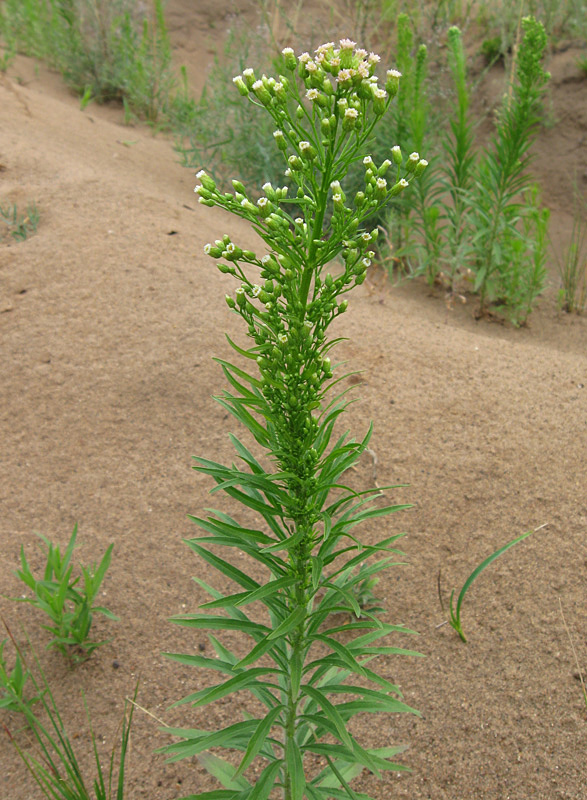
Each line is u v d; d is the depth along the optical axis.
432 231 5.04
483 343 3.91
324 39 7.34
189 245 4.45
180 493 3.16
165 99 7.73
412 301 5.06
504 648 2.54
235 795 1.86
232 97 6.36
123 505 3.13
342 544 2.93
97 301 3.99
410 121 5.14
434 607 2.71
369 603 2.75
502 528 2.91
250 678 1.75
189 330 3.80
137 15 8.93
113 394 3.56
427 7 8.16
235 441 1.90
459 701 2.42
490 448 3.20
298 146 1.65
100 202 4.73
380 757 1.98
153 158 6.30
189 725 2.43
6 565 2.93
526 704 2.37
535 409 3.37
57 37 7.93
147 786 2.27
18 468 3.29
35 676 2.58
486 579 2.76
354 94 1.62
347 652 1.75
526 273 5.05
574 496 2.96
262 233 1.64
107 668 2.61
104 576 2.84
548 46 7.66
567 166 7.16
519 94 4.45
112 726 2.43
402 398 3.46
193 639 2.70
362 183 5.39
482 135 7.54
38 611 2.80
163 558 2.95
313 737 2.21
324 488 1.75
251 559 2.97
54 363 3.70
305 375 1.69
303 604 1.87
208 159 6.13
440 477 3.11
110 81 7.68
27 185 4.86
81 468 3.29
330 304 1.67
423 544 2.91
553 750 2.25
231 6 10.00
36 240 4.38
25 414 3.50
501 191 4.70
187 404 3.49
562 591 2.67
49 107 6.71
